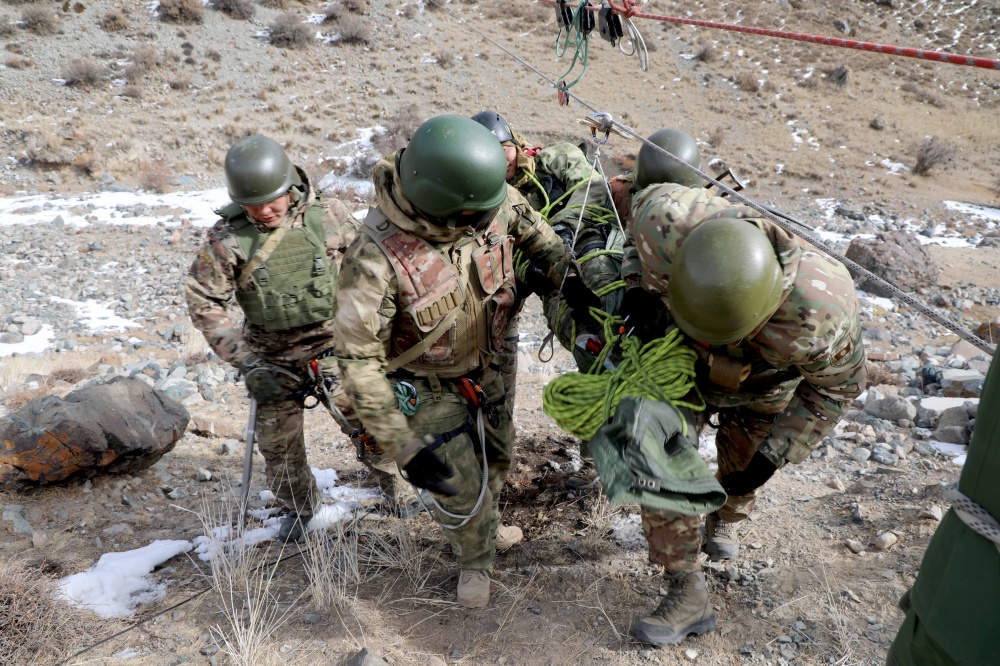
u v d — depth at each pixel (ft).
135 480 13.38
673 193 8.13
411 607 9.67
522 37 105.60
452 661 8.67
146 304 35.91
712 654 8.52
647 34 112.06
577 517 11.94
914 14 128.06
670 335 8.05
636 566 10.34
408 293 8.44
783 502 11.94
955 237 56.59
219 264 10.16
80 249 45.70
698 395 8.69
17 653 8.71
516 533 11.25
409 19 106.63
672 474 7.39
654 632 8.50
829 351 7.46
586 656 8.60
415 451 8.25
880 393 18.39
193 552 11.34
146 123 74.64
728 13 123.65
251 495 13.17
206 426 16.16
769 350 7.65
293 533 11.41
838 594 9.29
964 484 4.98
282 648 8.87
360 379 8.24
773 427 8.55
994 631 4.74
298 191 10.49
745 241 6.90
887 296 39.32
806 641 8.56
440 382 9.24
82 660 8.76
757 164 78.43
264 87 86.12
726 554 10.29
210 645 9.00
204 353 26.05
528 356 24.59
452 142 7.75
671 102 92.12
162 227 51.85
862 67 109.50
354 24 100.32
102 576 10.35
